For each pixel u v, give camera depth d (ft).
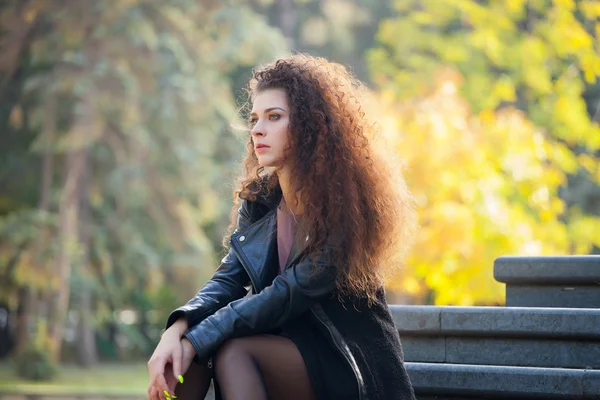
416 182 58.23
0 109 128.26
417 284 59.52
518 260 21.48
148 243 131.75
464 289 57.26
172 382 14.42
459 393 18.02
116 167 125.18
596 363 18.13
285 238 15.67
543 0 60.95
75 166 123.54
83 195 128.36
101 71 116.98
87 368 150.71
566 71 62.39
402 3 69.62
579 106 61.72
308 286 14.61
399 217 15.92
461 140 58.65
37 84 119.03
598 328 18.01
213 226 147.13
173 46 123.34
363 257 15.11
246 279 16.34
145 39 118.93
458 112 59.93
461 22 72.84
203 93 124.36
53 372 124.16
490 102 63.26
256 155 16.78
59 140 120.47
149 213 129.08
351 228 15.02
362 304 15.15
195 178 124.26
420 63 65.46
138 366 160.76
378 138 16.33
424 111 60.23
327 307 14.99
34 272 115.75
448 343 19.56
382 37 68.33
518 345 18.84
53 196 124.98
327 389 14.48
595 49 59.72
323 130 15.51
